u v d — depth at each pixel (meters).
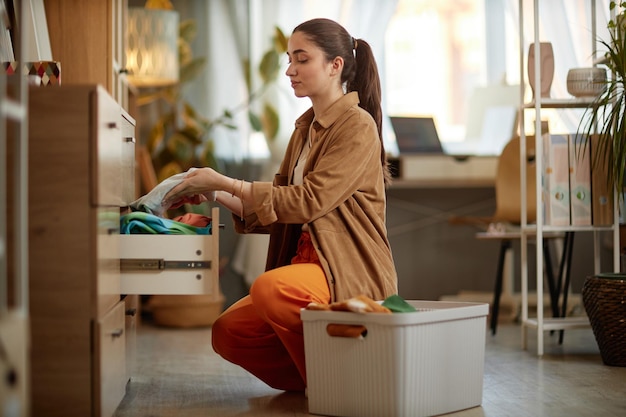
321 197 2.58
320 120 2.71
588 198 3.68
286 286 2.51
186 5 5.57
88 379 2.06
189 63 5.51
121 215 2.62
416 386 2.32
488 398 2.71
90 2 3.56
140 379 3.14
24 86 1.74
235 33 5.57
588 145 3.70
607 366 3.34
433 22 5.93
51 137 2.04
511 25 5.91
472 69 5.92
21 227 1.67
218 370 3.36
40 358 2.05
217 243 2.50
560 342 4.00
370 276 2.61
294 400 2.71
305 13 5.52
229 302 5.51
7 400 1.52
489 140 5.74
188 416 2.48
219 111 5.56
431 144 5.47
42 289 2.05
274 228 2.85
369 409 2.32
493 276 5.83
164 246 2.50
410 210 5.82
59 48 3.56
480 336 2.57
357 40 2.86
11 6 2.80
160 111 5.55
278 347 2.79
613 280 3.31
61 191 2.04
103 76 3.57
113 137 2.31
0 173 1.67
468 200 5.84
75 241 2.05
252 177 5.58
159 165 5.45
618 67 3.48
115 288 2.37
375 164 2.70
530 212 4.54
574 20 5.32
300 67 2.73
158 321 4.99
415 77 5.95
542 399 2.69
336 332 2.34
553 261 5.56
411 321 2.27
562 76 5.25
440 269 5.82
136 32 4.85
